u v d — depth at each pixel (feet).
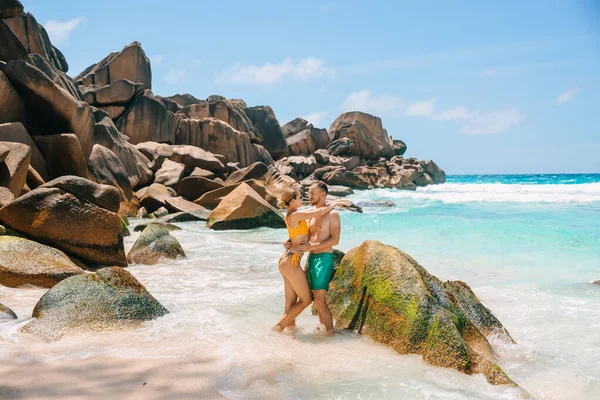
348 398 12.02
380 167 132.87
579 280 26.71
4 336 15.75
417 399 12.01
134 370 13.29
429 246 37.88
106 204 30.73
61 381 12.39
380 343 16.17
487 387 12.77
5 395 11.43
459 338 14.25
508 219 53.62
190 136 98.89
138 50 101.86
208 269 29.89
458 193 106.22
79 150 50.75
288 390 12.32
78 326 16.71
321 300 17.48
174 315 18.83
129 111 89.56
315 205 18.35
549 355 15.80
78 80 99.50
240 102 128.88
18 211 28.40
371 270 17.90
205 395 11.91
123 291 18.44
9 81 50.60
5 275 22.79
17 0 55.57
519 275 28.14
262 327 17.85
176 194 68.23
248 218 51.52
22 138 46.78
